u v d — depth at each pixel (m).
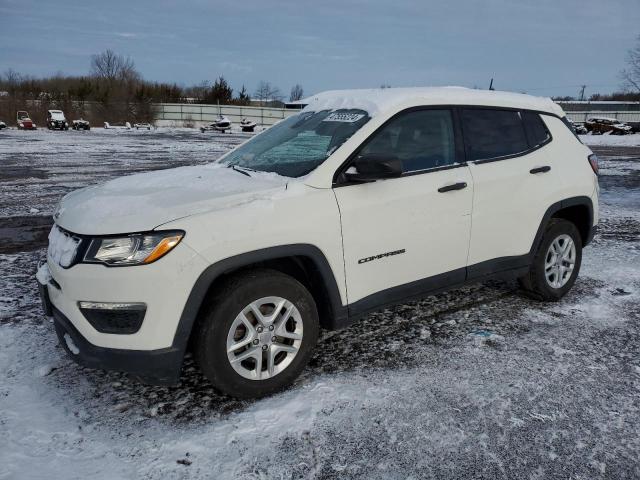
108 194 3.10
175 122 60.50
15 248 6.32
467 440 2.59
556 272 4.43
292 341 3.05
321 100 4.10
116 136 35.34
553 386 3.10
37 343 3.63
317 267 3.02
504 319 4.14
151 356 2.61
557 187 4.24
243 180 3.25
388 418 2.76
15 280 5.05
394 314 4.22
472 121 3.87
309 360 3.31
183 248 2.59
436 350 3.58
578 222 4.73
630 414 2.82
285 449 2.52
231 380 2.83
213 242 2.66
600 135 39.34
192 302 2.64
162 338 2.62
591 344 3.69
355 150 3.26
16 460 2.39
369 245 3.22
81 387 3.06
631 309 4.38
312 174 3.10
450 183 3.56
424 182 3.46
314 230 2.97
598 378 3.21
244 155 3.92
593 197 4.58
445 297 4.62
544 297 4.42
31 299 4.52
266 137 4.10
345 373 3.25
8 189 10.72
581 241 4.68
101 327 2.62
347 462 2.43
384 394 3.00
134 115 58.12
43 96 55.50
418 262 3.49
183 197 2.89
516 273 4.13
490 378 3.19
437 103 3.71
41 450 2.48
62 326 2.76
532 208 4.08
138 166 14.95
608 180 12.77
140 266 2.54
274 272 2.93
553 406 2.89
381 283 3.34
